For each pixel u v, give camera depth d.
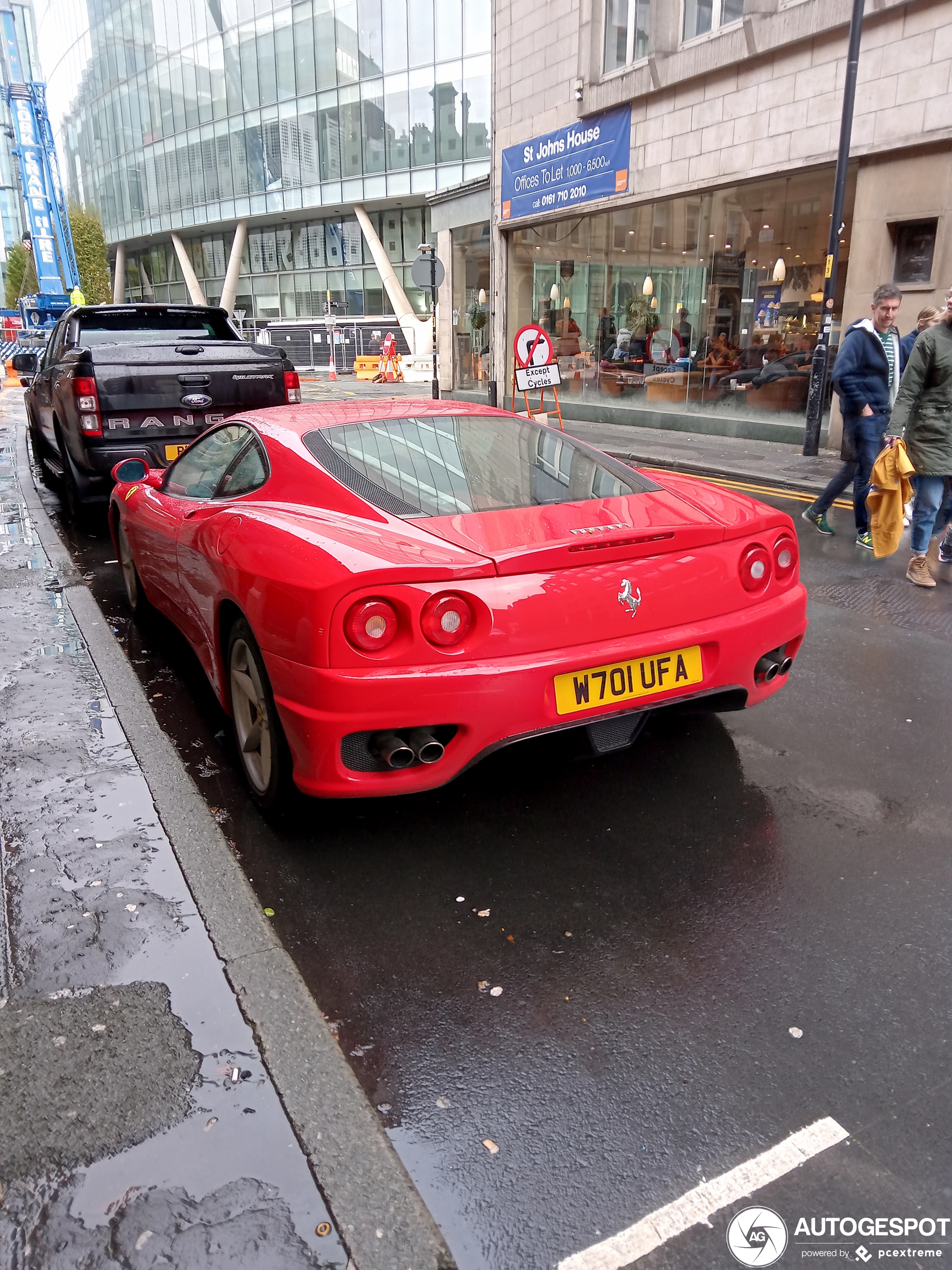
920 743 3.66
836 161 10.85
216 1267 1.57
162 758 3.46
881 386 6.85
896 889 2.71
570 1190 1.74
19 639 4.81
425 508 2.95
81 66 54.66
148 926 2.48
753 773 3.41
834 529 7.55
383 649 2.51
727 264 13.06
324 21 37.00
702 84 12.59
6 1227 1.64
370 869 2.82
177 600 3.98
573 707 2.67
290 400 7.63
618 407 15.76
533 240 17.59
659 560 2.83
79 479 7.23
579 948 2.46
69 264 35.47
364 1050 2.10
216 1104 1.91
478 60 33.66
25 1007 2.17
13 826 2.98
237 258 46.31
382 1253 1.60
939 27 9.44
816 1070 2.03
